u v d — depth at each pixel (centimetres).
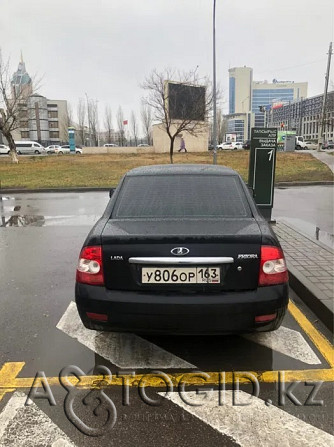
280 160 2716
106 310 269
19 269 539
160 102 3030
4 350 314
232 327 264
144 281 267
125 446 211
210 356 304
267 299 264
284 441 212
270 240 272
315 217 912
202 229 280
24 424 228
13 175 2164
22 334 342
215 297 262
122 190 346
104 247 272
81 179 1922
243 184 352
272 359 299
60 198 1352
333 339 331
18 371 283
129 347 319
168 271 265
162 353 309
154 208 322
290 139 4088
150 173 362
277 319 272
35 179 1955
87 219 944
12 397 253
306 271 463
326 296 380
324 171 2025
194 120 3303
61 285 470
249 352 309
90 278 274
